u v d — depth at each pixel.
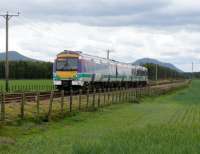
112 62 68.44
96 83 60.19
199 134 18.45
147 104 51.03
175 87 99.81
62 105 31.66
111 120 32.19
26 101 34.09
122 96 53.03
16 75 137.38
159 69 193.50
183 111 41.94
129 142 15.98
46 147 18.38
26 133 23.73
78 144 15.60
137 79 88.06
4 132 22.92
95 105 40.94
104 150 14.34
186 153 13.84
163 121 31.95
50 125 27.39
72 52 52.72
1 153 17.08
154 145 15.23
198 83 166.12
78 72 52.22
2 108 24.50
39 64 140.38
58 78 52.56
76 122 30.14
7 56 57.75
